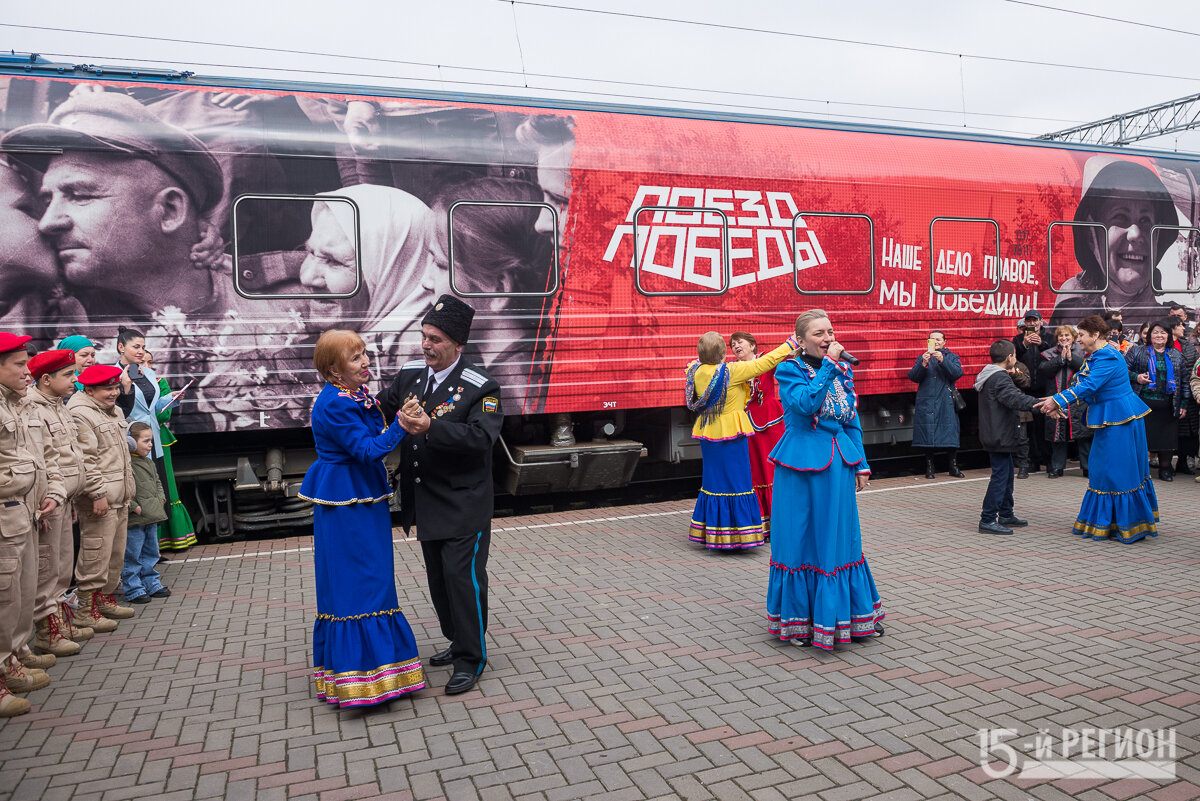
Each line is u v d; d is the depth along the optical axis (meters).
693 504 8.66
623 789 3.15
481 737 3.60
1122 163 10.56
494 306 7.48
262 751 3.52
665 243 8.06
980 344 9.71
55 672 4.41
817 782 3.17
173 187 6.59
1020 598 5.35
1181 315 9.69
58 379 4.67
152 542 5.68
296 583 5.99
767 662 4.37
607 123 7.97
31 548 4.18
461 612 4.08
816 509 4.48
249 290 6.79
